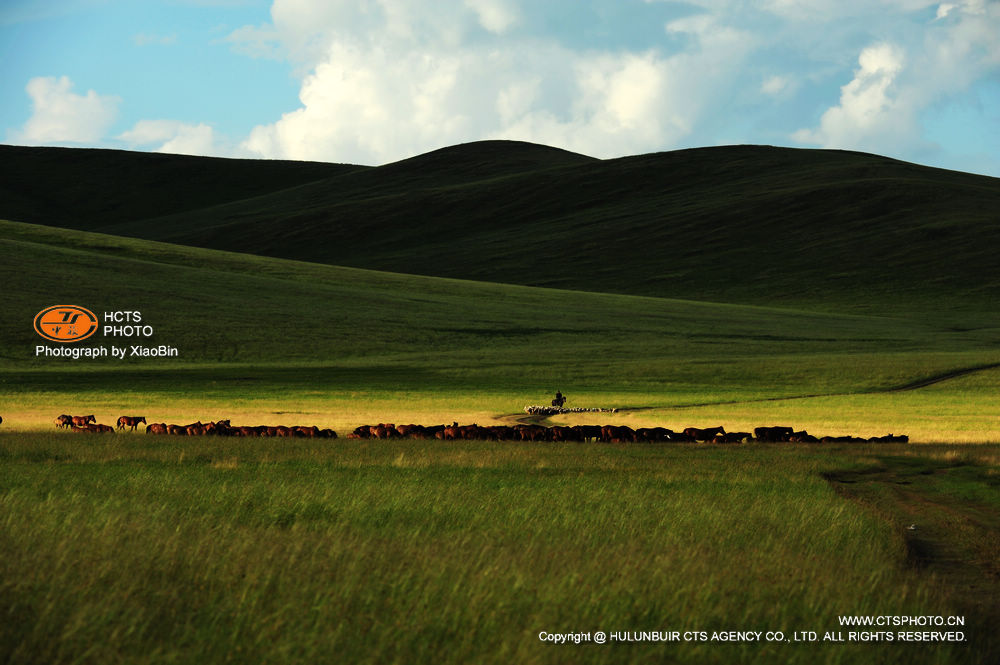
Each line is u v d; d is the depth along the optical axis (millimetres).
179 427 31438
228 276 96562
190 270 96938
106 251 106125
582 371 63000
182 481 17812
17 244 96500
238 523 13008
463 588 8906
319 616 8125
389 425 32188
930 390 56719
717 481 19641
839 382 59375
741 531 13133
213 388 53281
